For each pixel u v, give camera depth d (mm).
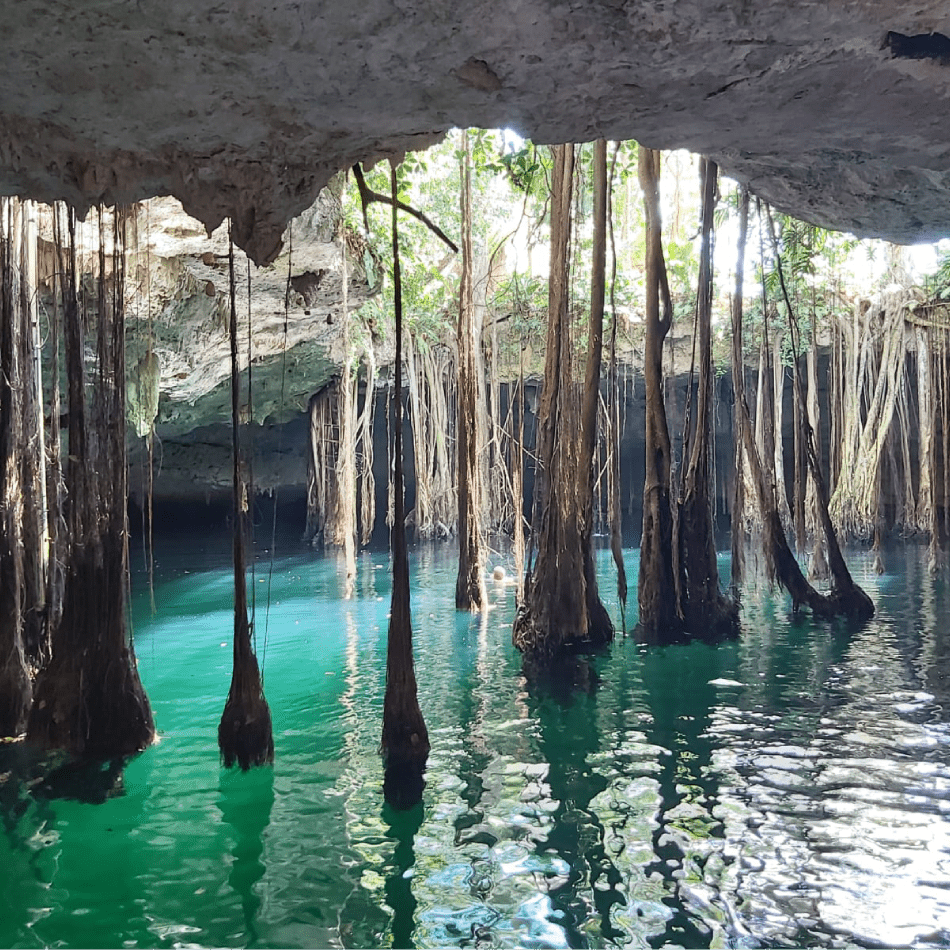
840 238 12078
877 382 13336
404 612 4906
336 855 3896
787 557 9727
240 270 9492
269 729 5012
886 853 3822
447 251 14266
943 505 13258
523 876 3674
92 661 5270
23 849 3977
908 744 5305
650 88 3133
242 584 4914
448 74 3006
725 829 4109
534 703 6391
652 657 7789
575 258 8891
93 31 2693
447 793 4621
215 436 17812
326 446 16344
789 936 3170
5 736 5457
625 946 3127
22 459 5699
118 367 5156
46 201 3857
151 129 3426
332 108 3277
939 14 2658
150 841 4051
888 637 8492
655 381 8602
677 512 8672
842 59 2939
